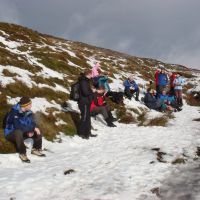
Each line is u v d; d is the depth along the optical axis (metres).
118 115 19.33
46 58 25.12
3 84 16.03
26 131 11.72
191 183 9.15
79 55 32.72
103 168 10.59
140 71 42.28
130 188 8.95
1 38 27.05
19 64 20.08
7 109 14.01
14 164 11.03
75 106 17.97
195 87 34.19
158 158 11.43
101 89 17.53
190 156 11.65
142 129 16.70
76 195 8.64
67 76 23.55
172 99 23.25
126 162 11.09
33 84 17.86
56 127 14.85
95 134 15.68
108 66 34.09
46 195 8.72
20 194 8.72
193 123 18.09
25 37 30.91
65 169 10.53
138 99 23.70
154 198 8.34
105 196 8.48
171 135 15.02
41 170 10.49
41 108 15.55
